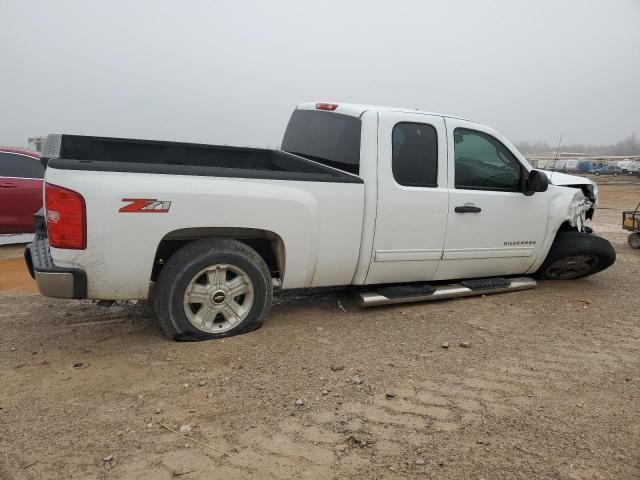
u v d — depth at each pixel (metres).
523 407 3.04
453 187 4.81
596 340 4.21
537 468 2.45
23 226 8.20
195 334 3.84
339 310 4.75
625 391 3.29
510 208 5.17
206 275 3.83
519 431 2.78
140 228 3.49
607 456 2.57
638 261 8.18
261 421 2.79
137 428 2.68
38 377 3.25
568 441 2.69
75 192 3.32
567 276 6.23
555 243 5.82
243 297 4.06
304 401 3.01
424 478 2.35
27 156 8.27
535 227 5.39
